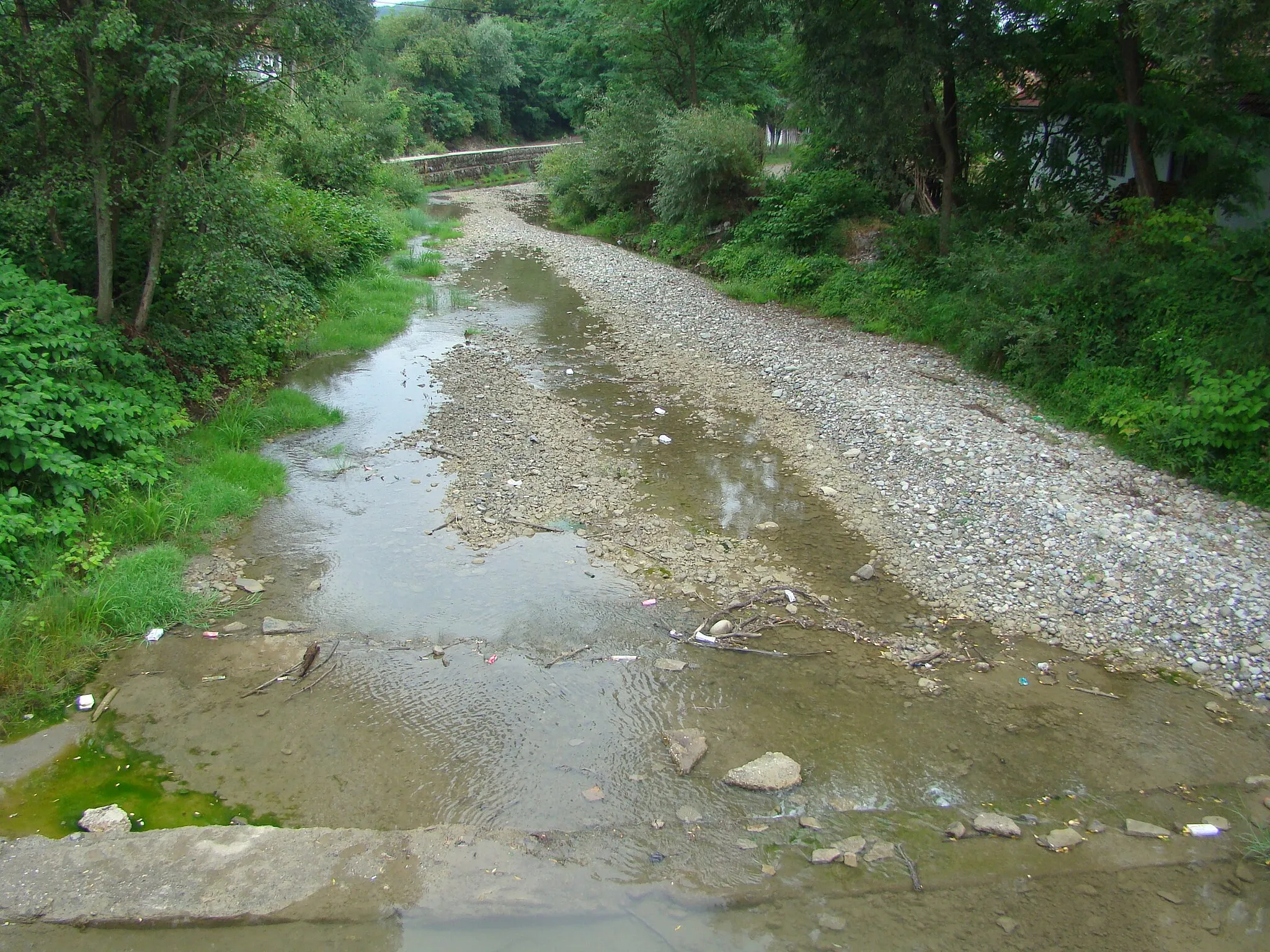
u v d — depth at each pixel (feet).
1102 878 13.70
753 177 68.74
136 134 30.25
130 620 19.97
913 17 42.37
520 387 38.58
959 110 48.42
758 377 39.88
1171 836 14.52
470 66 164.76
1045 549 23.45
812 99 48.83
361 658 19.27
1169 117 37.93
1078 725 17.33
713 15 68.80
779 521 26.11
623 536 25.05
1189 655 19.31
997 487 26.89
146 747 16.34
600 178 86.33
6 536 19.52
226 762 15.99
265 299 33.88
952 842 14.38
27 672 17.85
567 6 126.11
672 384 39.55
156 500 24.39
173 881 13.15
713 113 69.72
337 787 15.44
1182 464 27.35
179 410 30.12
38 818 14.53
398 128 107.45
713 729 17.17
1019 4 42.39
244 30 29.94
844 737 16.97
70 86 26.76
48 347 24.26
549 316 52.60
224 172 30.81
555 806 15.08
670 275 66.33
